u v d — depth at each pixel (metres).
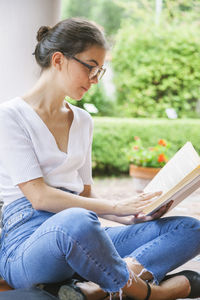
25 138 1.99
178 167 2.04
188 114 10.13
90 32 1.99
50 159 2.04
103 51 2.02
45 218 1.97
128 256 2.05
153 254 2.03
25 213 1.98
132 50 10.09
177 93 10.16
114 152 8.30
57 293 1.83
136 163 5.82
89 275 1.77
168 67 9.98
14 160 1.95
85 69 2.00
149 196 2.03
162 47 10.05
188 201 5.33
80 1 12.52
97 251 1.74
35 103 2.06
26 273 1.88
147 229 2.16
